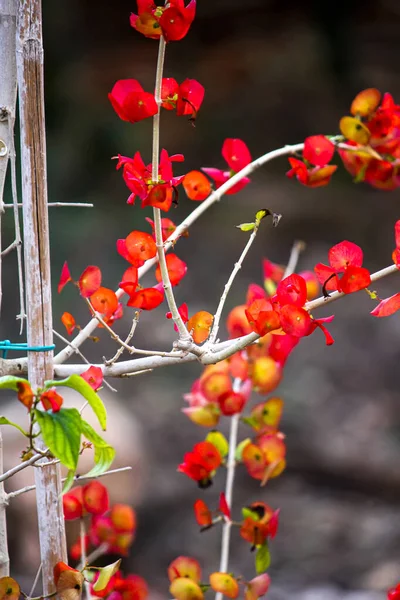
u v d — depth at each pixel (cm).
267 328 129
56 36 843
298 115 895
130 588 139
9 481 252
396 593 138
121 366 132
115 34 884
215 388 144
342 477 364
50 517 132
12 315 506
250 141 870
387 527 327
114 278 580
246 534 141
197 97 130
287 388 449
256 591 139
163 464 365
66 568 131
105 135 764
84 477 129
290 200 773
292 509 342
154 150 128
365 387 461
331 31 930
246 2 921
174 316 130
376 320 550
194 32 926
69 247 623
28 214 130
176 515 327
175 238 137
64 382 123
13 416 278
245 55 925
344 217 746
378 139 142
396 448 385
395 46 922
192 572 140
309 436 393
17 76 129
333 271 129
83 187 731
